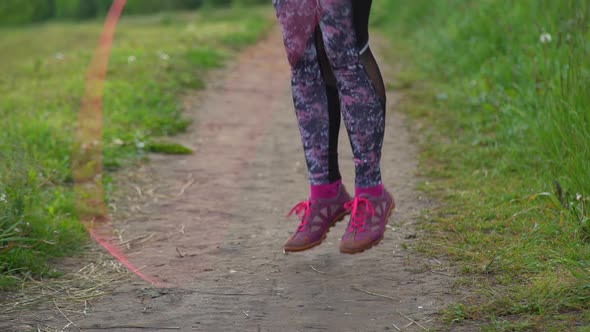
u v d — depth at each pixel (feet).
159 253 10.10
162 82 22.16
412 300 8.34
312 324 7.84
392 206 9.07
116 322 7.98
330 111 8.93
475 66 21.83
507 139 14.67
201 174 14.16
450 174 13.43
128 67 23.97
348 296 8.52
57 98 19.56
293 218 11.59
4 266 9.32
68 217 11.58
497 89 17.84
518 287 8.40
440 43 26.32
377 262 9.50
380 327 7.73
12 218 10.11
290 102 20.83
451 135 16.15
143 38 32.40
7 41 35.86
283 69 25.36
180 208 12.17
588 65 14.24
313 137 8.95
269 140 16.84
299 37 8.62
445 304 8.20
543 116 13.58
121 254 10.07
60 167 13.80
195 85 22.43
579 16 14.79
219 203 12.42
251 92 21.99
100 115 17.79
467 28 25.18
